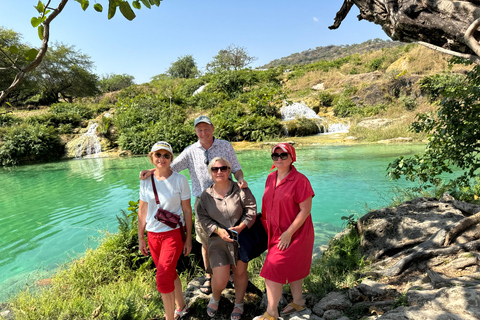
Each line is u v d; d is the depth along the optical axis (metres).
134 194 8.94
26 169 15.30
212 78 34.88
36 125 19.45
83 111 25.50
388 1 1.77
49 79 33.53
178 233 2.63
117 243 4.19
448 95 4.64
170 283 2.52
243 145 19.05
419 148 14.39
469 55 1.43
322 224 5.93
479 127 4.41
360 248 4.06
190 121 22.11
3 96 1.40
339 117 25.34
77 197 8.84
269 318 2.38
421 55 26.97
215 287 2.68
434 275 2.57
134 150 19.25
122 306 2.80
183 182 2.70
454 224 3.38
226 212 2.66
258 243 2.72
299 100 27.05
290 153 2.42
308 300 2.92
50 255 5.02
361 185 8.48
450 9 1.51
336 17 2.87
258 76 34.28
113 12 1.81
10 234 6.10
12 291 3.90
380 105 24.06
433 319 1.84
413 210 4.46
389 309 2.31
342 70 35.72
